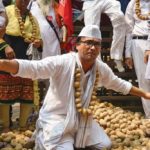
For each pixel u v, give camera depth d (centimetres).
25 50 552
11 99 545
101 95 751
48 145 416
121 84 457
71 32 647
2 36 519
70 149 413
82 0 686
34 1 632
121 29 672
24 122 575
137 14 651
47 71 405
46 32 614
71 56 422
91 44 414
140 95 463
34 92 562
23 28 543
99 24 678
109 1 673
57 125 420
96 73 436
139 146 483
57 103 426
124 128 562
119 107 712
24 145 480
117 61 691
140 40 652
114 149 466
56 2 659
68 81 417
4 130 549
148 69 625
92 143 446
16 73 388
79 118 429
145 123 589
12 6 552
